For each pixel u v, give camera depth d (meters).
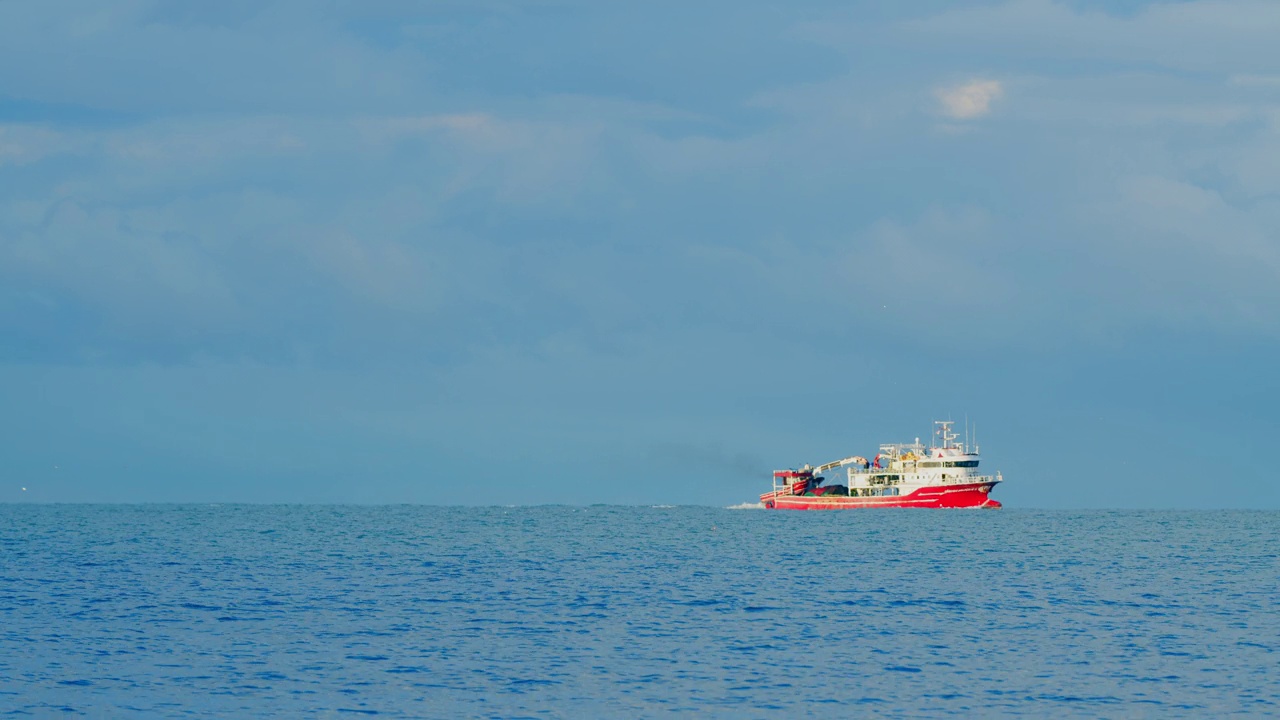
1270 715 59.25
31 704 61.25
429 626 84.62
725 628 83.75
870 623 86.06
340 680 66.56
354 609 93.75
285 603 97.50
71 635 80.44
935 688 64.69
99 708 60.62
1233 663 71.00
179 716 59.16
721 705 61.31
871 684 65.56
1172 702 61.72
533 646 76.50
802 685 65.38
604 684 65.69
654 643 77.62
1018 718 58.84
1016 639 79.12
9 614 90.50
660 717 59.19
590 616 89.75
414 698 62.56
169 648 75.69
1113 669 69.31
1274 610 93.12
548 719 58.69
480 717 59.03
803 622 86.56
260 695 63.19
